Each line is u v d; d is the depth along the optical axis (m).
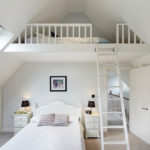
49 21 4.34
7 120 4.55
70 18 5.19
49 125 3.58
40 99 4.58
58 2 3.86
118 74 3.10
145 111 3.75
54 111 4.42
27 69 4.62
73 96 4.59
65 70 4.63
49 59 4.21
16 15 2.49
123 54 3.48
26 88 4.60
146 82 3.72
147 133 3.65
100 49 3.26
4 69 3.92
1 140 3.81
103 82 4.63
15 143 2.47
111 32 4.66
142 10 2.56
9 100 4.58
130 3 2.67
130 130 4.55
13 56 3.66
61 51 3.23
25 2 2.45
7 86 4.59
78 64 4.64
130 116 4.58
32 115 4.45
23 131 3.12
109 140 3.82
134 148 3.35
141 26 2.96
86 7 4.66
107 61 4.43
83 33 5.11
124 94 6.98
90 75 4.62
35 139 2.66
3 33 2.88
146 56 3.75
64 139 2.66
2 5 2.04
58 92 4.60
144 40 3.28
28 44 3.18
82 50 3.25
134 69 4.33
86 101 4.58
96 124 4.00
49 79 4.62
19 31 2.98
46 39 3.57
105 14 3.93
